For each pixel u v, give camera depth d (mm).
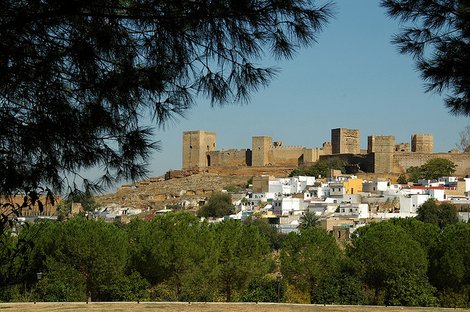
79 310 50438
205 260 67750
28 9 10812
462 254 64438
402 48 16438
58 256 62938
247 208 170875
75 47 10961
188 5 10961
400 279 65250
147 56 11445
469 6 15414
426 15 16016
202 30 11078
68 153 11703
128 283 66312
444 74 16094
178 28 11141
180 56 11328
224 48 11172
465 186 179500
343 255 75688
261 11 10812
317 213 151500
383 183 176125
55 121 11477
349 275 69062
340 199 165000
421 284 65312
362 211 147500
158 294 68188
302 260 69688
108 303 57406
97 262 63594
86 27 11273
